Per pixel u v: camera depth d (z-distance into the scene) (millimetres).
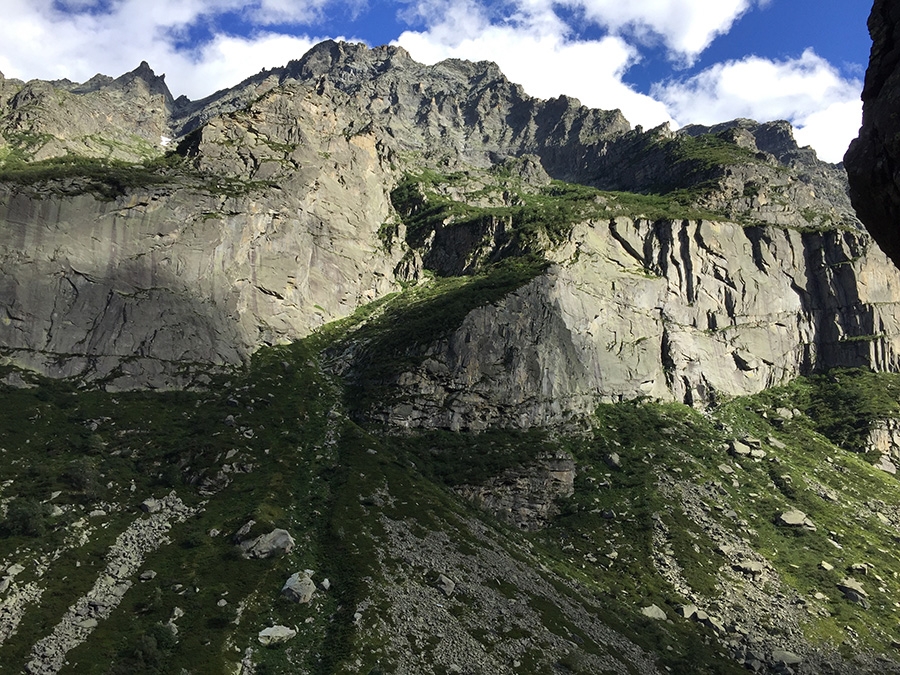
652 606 126062
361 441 153875
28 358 152125
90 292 166000
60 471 121625
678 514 155750
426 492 139125
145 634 88125
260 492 127750
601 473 167125
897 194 41438
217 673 84062
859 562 150750
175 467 129875
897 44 43125
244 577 103562
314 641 93875
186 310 176750
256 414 157625
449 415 168125
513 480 153875
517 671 93062
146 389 157625
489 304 188000
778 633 125062
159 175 199750
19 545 101188
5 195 165875
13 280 158500
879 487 185125
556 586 120438
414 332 187500
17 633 84875
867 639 128250
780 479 178750
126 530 111375
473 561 118188
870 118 43562
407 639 94812
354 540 116125
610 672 98250
